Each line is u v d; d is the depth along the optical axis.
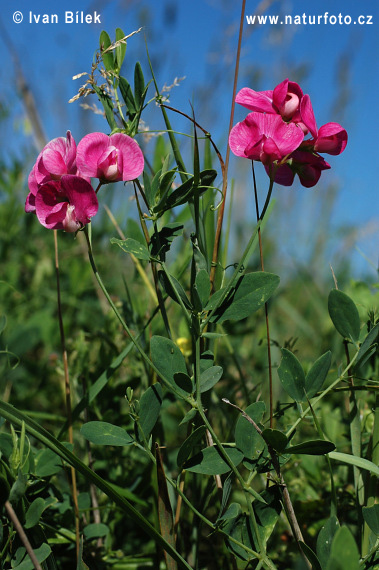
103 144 0.26
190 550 0.30
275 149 0.26
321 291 0.66
